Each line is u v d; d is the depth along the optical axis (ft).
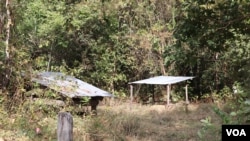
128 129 30.22
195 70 67.05
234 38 30.50
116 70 67.21
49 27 59.82
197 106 52.06
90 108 34.76
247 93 13.34
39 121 23.17
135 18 68.54
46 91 25.71
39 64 27.66
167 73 67.00
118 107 50.39
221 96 60.85
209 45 29.76
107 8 64.44
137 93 67.36
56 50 63.72
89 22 63.98
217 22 28.76
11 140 20.59
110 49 66.33
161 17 67.87
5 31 26.68
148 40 66.18
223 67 63.93
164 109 50.42
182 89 66.18
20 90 24.56
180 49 31.45
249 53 36.68
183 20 29.94
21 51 26.50
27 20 53.06
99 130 25.64
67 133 15.78
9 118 23.34
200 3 28.40
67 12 63.16
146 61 67.31
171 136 31.32
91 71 65.72
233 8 27.78
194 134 31.76
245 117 12.38
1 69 25.43
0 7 26.86
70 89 27.22
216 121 33.58
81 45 65.10
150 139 29.58
